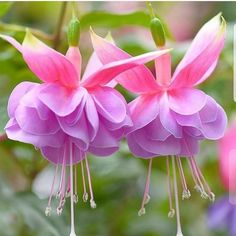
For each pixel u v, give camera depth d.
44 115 0.42
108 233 0.61
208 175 0.64
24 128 0.42
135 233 0.63
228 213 0.60
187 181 0.62
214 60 0.43
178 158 0.44
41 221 0.50
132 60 0.41
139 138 0.43
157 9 0.78
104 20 0.52
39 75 0.42
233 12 0.76
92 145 0.42
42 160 0.54
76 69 0.43
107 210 0.61
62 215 0.50
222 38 0.43
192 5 0.78
